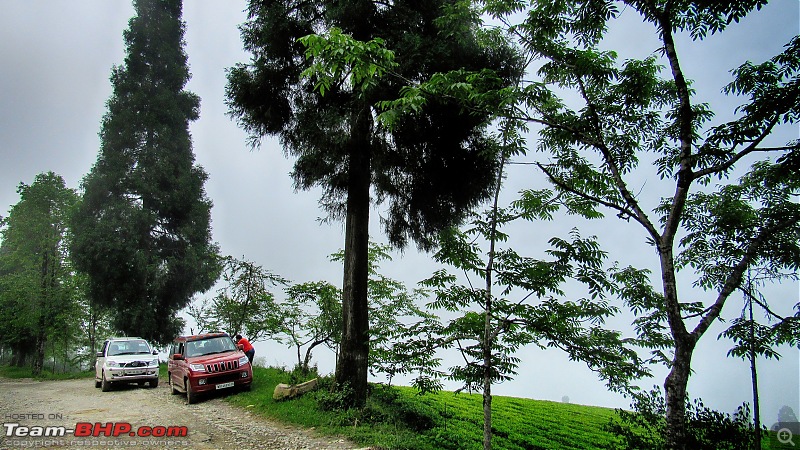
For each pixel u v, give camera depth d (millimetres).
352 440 8211
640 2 5535
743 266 5234
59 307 28500
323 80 5672
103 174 25562
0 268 35844
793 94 4703
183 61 29859
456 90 6117
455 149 11148
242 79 12102
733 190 6496
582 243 6164
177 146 27766
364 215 11852
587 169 6246
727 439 5383
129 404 12875
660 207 6777
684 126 5328
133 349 18578
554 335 6160
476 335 6617
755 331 6000
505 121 6480
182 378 13703
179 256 27719
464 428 11188
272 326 16109
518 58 7535
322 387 12047
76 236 24688
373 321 14039
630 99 6039
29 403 13227
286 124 12523
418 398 14875
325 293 14883
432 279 6664
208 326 18469
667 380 4859
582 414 18625
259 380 15188
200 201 28797
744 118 4969
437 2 10594
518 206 6633
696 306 5562
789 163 5129
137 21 28359
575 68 6074
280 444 8000
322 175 12375
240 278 17906
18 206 29750
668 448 4676
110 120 26359
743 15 4980
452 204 12312
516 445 10719
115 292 24891
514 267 6453
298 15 12188
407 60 9875
